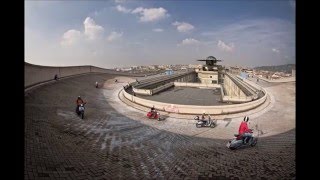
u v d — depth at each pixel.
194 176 9.68
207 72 84.31
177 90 44.09
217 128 19.28
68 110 19.61
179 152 12.93
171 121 21.42
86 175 8.80
